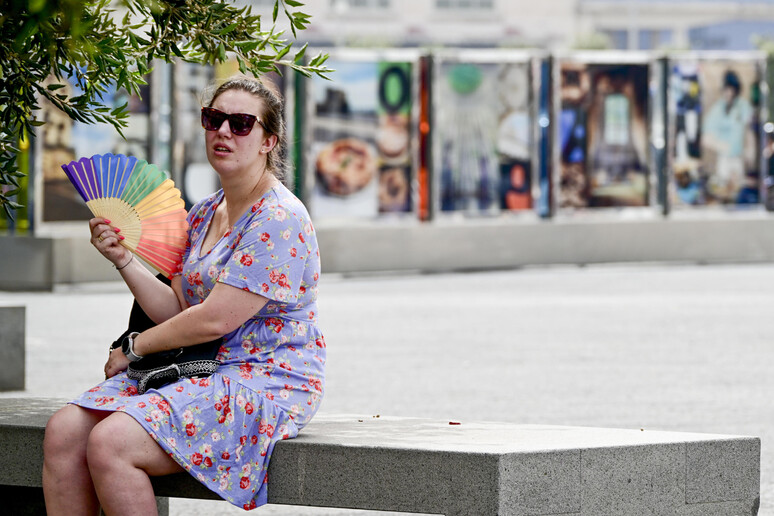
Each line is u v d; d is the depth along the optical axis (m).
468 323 29.23
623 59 46.56
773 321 29.81
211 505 12.77
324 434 8.70
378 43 121.00
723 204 48.84
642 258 47.59
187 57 9.02
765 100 48.78
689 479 8.62
